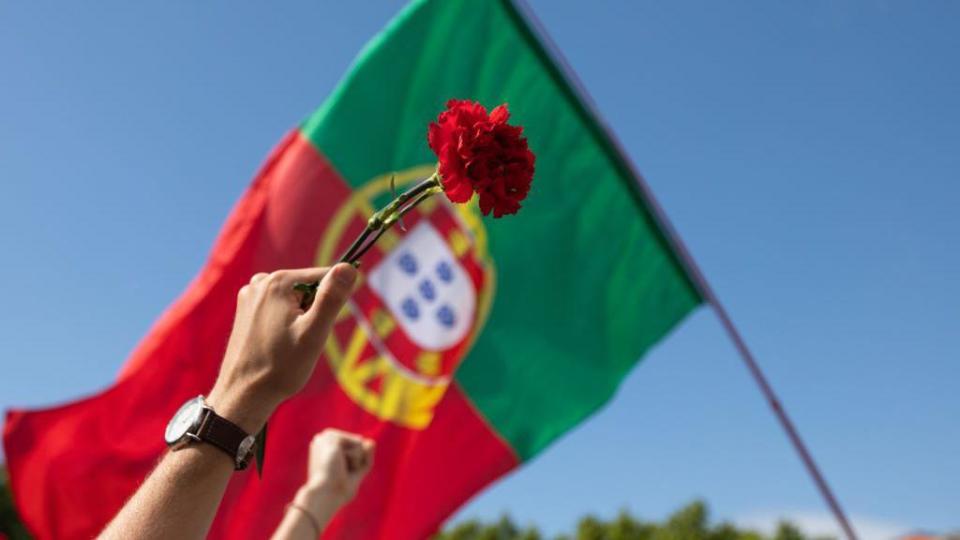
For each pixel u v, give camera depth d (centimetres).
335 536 570
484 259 635
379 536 577
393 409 598
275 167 629
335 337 602
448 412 607
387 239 625
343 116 636
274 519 548
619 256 650
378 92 646
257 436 140
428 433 600
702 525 2795
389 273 621
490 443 611
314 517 271
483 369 621
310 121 636
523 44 665
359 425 590
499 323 630
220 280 598
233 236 611
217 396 140
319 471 282
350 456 289
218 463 135
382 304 614
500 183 146
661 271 645
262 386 139
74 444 555
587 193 657
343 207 624
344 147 632
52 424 556
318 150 629
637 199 652
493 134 147
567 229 651
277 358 139
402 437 595
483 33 666
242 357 141
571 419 623
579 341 638
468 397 614
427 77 655
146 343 583
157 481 134
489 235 638
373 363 604
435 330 618
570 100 664
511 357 627
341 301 141
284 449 570
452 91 656
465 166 145
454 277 628
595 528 2883
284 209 618
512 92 662
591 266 648
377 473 586
